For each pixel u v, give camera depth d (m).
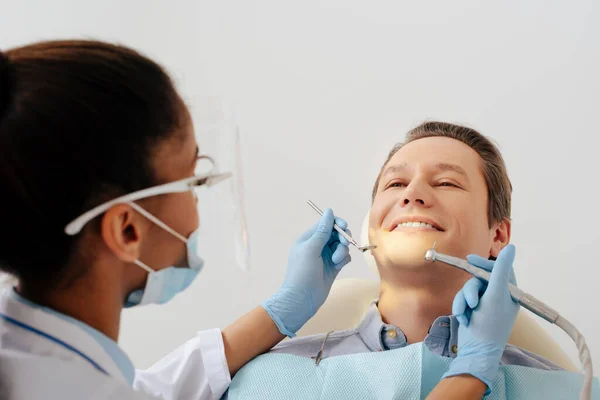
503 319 1.28
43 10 2.43
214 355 1.48
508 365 1.41
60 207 0.90
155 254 1.06
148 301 1.13
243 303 2.30
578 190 2.09
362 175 2.31
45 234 0.91
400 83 2.29
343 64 2.34
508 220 1.66
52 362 0.91
